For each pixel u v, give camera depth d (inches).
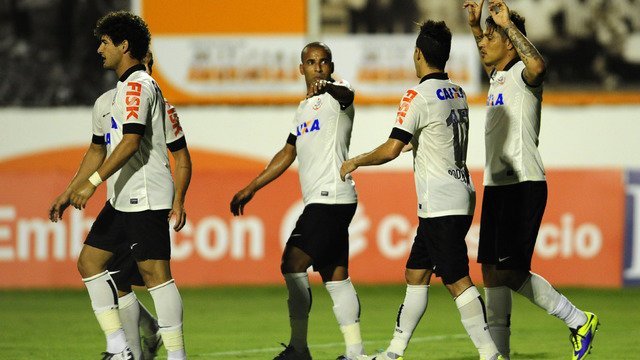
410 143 932.6
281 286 1715.1
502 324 896.9
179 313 819.4
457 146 849.5
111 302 841.5
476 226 1695.4
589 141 1985.7
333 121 904.3
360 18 1979.6
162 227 819.4
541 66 834.8
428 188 844.6
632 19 1959.9
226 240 1713.8
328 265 913.5
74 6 1977.1
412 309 890.1
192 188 1711.4
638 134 1978.3
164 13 1990.7
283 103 2007.9
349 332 912.3
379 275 1717.5
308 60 924.6
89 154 861.2
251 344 1161.4
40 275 1692.9
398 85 1982.0
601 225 1700.3
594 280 1700.3
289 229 1717.5
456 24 1964.8
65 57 1982.0
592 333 891.4
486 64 898.1
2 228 1692.9
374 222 1717.5
